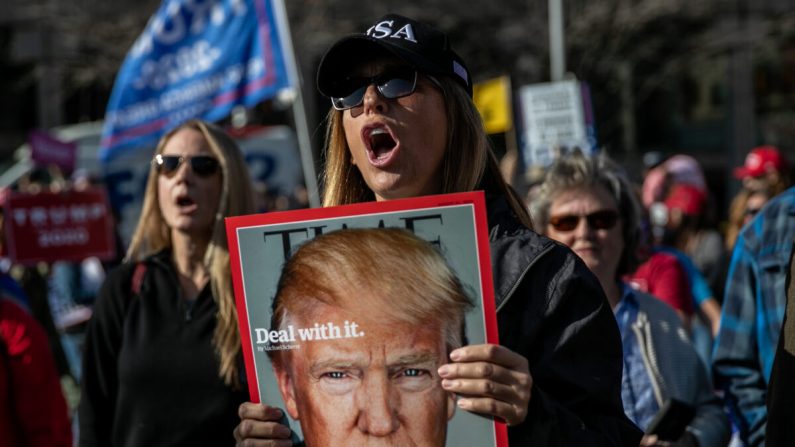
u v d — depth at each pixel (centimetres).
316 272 181
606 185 346
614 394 186
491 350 169
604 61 1786
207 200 327
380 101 194
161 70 615
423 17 1723
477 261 175
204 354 298
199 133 334
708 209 729
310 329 181
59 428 366
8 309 360
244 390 296
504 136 1134
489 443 172
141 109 617
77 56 1709
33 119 2017
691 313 474
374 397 177
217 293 303
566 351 182
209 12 608
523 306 186
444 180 201
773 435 212
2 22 1794
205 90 607
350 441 178
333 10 1672
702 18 1933
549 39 1694
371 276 178
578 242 341
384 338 177
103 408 317
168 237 339
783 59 2255
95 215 784
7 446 356
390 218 179
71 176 976
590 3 1706
